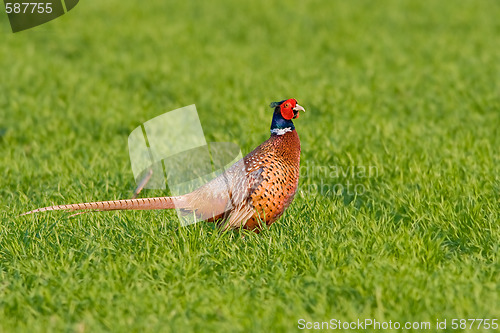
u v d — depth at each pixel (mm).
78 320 13859
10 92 37062
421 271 15281
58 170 23938
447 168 22891
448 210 18828
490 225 17562
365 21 61594
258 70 43594
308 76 41469
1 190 22203
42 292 14469
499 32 56094
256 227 16859
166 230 17406
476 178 21531
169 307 14047
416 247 16391
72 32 56156
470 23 60188
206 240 16797
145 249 16375
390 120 30688
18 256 16578
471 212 18484
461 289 14328
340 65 44656
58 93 37125
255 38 55094
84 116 32531
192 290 14805
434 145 26000
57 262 16016
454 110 32438
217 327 13305
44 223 17984
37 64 44938
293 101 16625
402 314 13688
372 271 15117
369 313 13773
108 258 15836
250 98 35656
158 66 44500
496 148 25531
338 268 15531
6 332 13328
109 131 29984
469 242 17516
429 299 14062
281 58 47656
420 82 39438
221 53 49406
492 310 13703
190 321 13633
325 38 54438
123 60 46688
